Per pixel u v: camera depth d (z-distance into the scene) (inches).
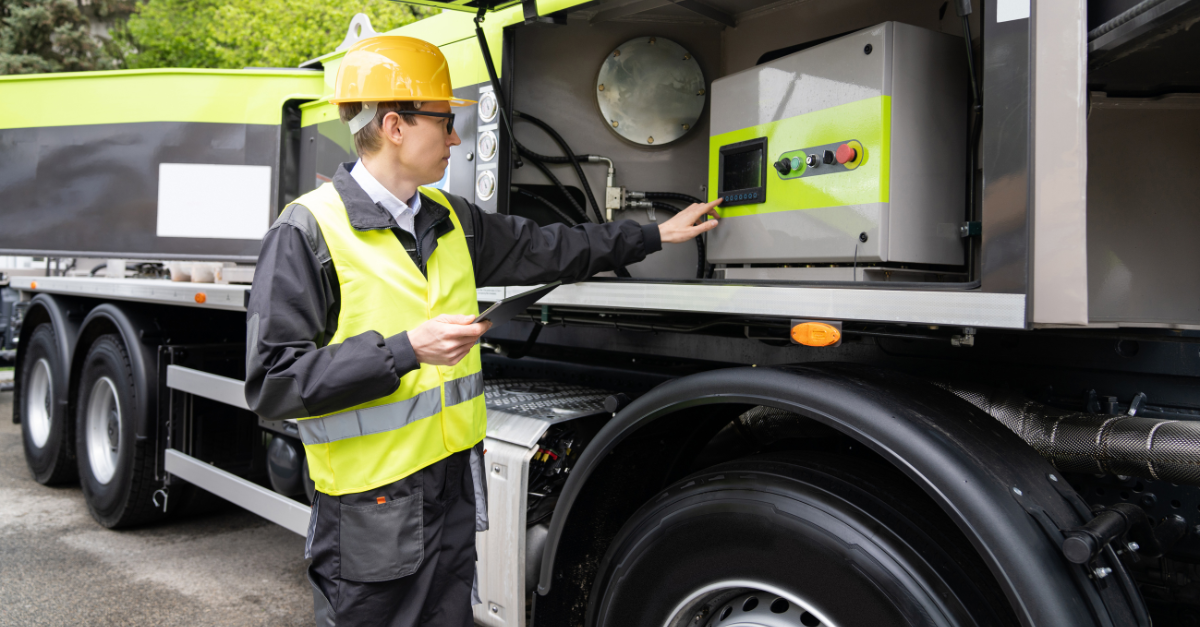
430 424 62.0
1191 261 61.8
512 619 80.4
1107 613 51.3
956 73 70.9
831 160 69.7
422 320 62.2
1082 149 48.4
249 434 137.8
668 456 79.2
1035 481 56.2
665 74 97.3
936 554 55.7
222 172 138.0
